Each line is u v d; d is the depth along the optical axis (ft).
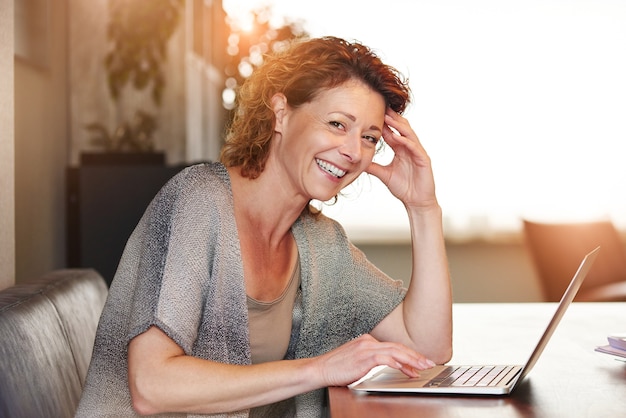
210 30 29.60
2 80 7.09
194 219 4.91
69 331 5.92
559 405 4.28
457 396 4.48
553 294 14.01
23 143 14.03
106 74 17.40
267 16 25.53
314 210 6.01
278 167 5.43
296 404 5.56
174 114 19.74
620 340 5.49
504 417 4.05
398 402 4.36
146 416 4.85
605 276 14.07
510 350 5.96
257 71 5.59
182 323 4.62
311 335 5.75
